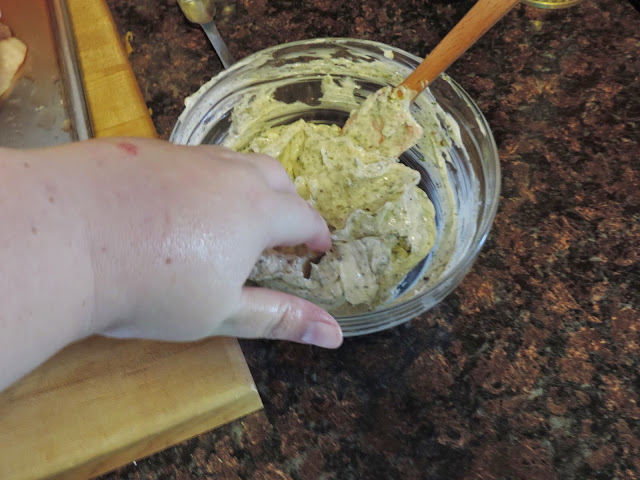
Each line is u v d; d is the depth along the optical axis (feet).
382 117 0.88
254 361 0.80
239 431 0.76
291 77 0.98
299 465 0.73
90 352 0.76
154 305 0.55
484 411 0.75
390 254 0.89
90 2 1.08
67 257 0.48
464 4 1.13
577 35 1.05
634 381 0.76
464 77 1.03
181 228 0.53
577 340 0.79
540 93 1.00
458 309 0.82
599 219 0.87
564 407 0.75
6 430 0.72
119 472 0.75
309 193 0.92
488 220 0.73
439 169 0.98
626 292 0.81
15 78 1.04
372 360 0.79
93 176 0.51
